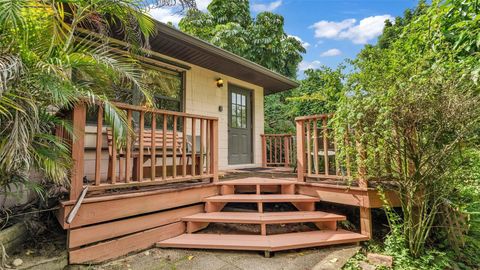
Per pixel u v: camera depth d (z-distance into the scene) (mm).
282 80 6477
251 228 3119
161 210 2818
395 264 2352
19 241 2186
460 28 2791
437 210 2633
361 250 2646
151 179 2756
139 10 2738
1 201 2496
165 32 3785
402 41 3514
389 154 2539
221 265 2273
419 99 2191
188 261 2350
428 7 3111
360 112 2445
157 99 4676
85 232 2201
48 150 1979
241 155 6367
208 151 3436
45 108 2104
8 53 1780
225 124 5922
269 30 12633
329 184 3109
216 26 11375
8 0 1662
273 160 7863
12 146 1656
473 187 2645
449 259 2449
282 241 2600
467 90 2107
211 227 3168
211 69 5594
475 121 2064
